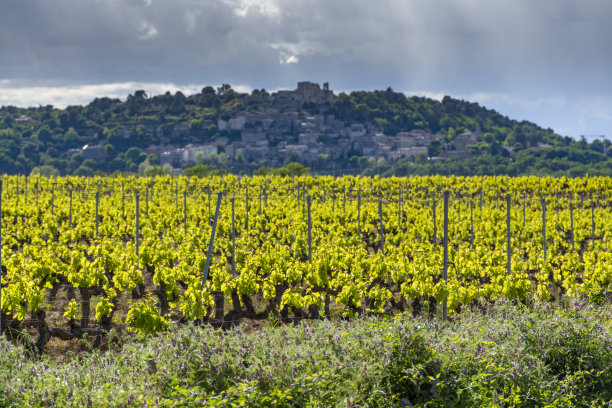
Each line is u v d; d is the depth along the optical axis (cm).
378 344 965
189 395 803
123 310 1853
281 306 1702
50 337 1587
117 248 2280
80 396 823
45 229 3064
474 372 951
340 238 2736
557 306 1516
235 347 941
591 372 1014
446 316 1427
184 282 1972
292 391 834
